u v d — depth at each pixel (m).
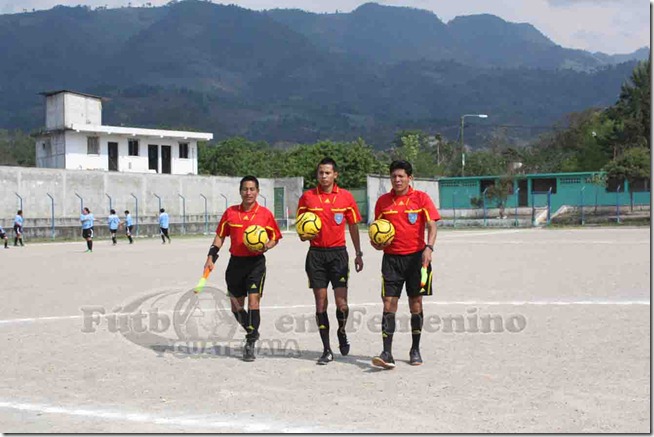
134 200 53.03
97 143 59.91
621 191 61.81
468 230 53.47
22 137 134.25
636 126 73.44
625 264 21.12
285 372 8.53
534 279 17.48
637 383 7.67
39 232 46.88
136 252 31.80
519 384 7.71
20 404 7.27
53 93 59.41
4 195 45.72
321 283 9.25
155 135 61.81
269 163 88.31
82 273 21.14
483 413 6.71
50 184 48.12
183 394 7.57
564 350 9.34
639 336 10.17
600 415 6.61
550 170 89.44
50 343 10.40
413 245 8.86
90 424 6.59
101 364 9.04
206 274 9.68
